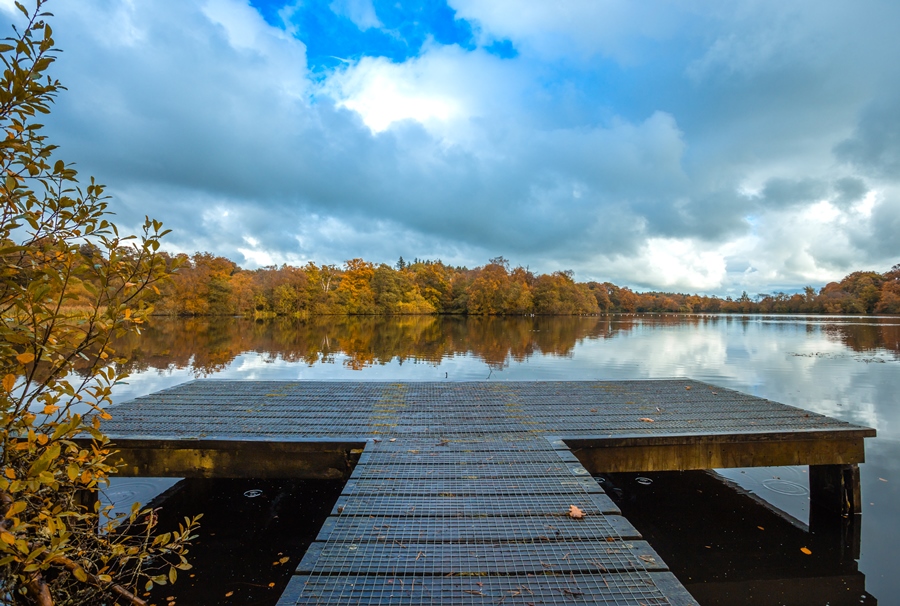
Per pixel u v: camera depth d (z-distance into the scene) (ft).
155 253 5.14
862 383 30.55
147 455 12.58
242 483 14.94
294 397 17.62
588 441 12.71
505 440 12.58
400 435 13.01
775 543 11.79
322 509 13.32
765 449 13.32
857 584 10.19
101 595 6.41
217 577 10.12
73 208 5.09
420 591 6.07
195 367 38.50
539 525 7.83
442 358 44.80
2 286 4.41
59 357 4.83
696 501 14.06
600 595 6.05
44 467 4.11
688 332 83.15
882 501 13.75
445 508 8.44
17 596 5.16
